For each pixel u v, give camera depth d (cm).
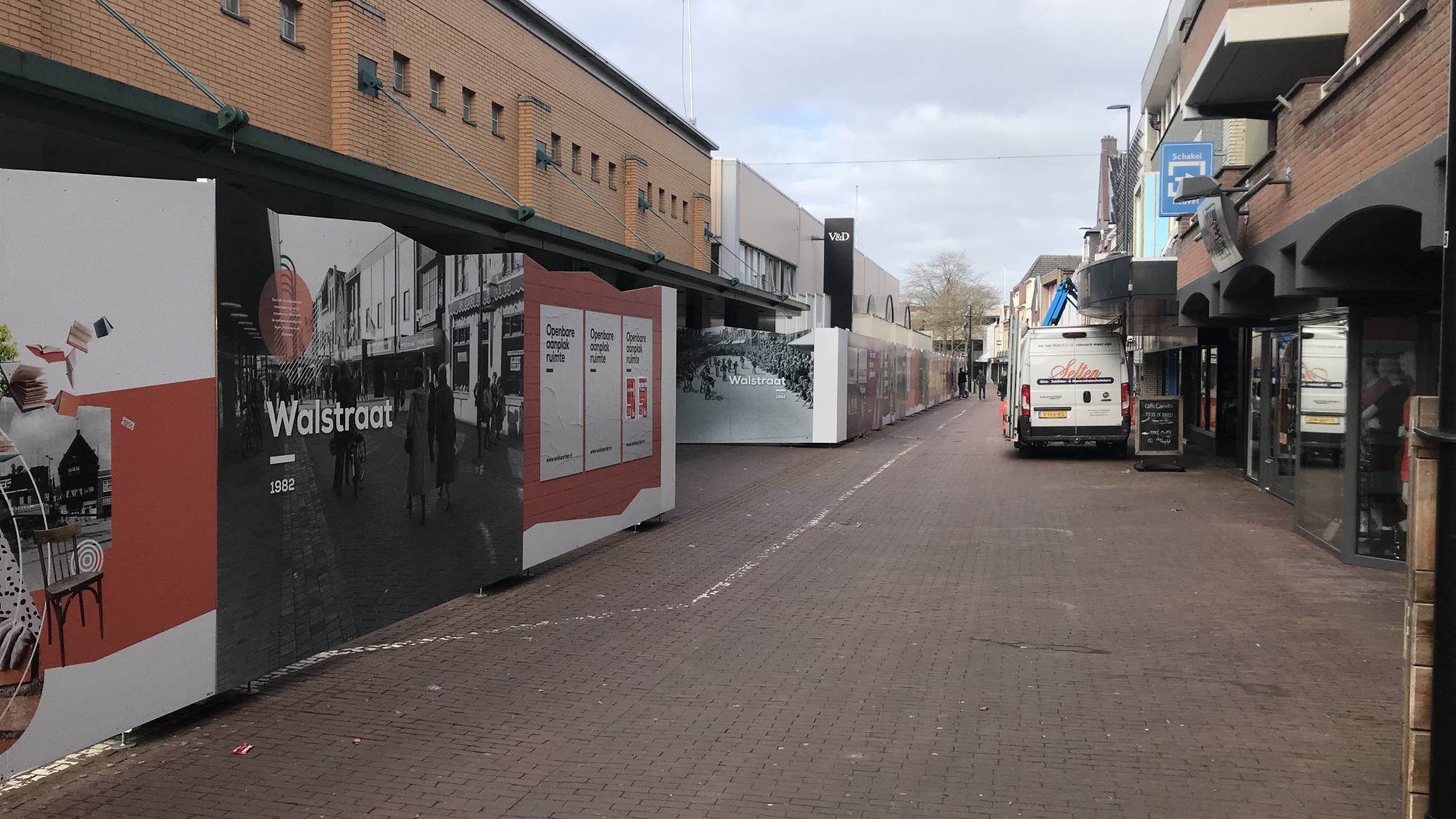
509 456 884
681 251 2823
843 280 4425
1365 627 733
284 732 527
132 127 802
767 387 2530
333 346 655
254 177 944
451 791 450
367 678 622
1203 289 1435
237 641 566
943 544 1106
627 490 1144
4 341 437
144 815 424
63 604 461
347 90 1350
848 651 682
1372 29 1009
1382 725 530
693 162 2920
